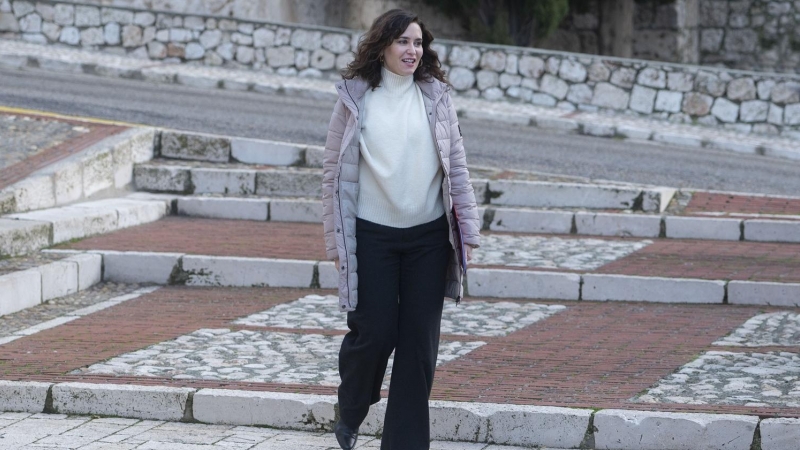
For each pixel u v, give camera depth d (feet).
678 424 22.17
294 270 38.11
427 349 20.71
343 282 20.26
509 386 25.50
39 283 34.86
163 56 85.81
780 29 114.52
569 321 33.42
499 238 44.14
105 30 86.53
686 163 62.34
